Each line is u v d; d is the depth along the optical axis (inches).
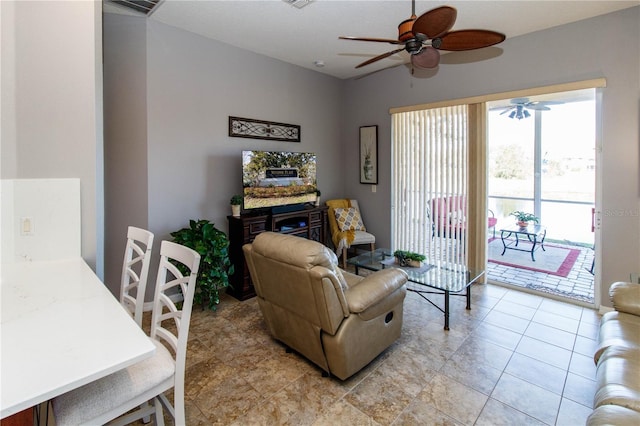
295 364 94.0
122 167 124.5
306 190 169.9
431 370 90.5
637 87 115.3
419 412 74.9
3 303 48.4
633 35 115.3
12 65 65.8
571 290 148.7
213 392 81.7
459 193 160.9
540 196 246.8
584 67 124.8
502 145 259.8
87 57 71.5
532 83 136.8
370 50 156.8
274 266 86.0
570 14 120.7
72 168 71.8
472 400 78.7
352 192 209.3
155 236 131.1
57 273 62.3
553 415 73.7
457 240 162.9
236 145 154.9
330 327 79.0
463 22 126.3
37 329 40.8
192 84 138.1
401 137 182.7
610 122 121.0
